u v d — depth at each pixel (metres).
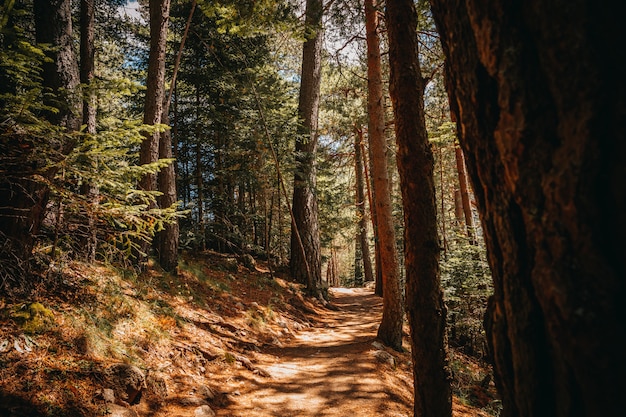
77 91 4.09
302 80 14.10
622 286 0.81
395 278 7.54
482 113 1.19
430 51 7.24
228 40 12.13
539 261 0.98
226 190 14.80
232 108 12.57
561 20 0.88
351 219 21.62
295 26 6.87
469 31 1.19
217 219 14.08
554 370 0.98
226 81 12.21
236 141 12.38
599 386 0.83
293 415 4.33
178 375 4.62
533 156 0.98
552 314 0.93
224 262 11.98
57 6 4.80
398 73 3.52
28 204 4.07
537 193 0.98
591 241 0.85
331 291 19.41
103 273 5.62
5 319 3.53
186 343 5.41
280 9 6.48
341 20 7.88
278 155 12.71
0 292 3.83
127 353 4.32
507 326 1.17
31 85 3.64
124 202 4.46
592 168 0.84
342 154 18.55
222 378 5.07
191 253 12.01
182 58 12.67
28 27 7.00
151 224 4.50
